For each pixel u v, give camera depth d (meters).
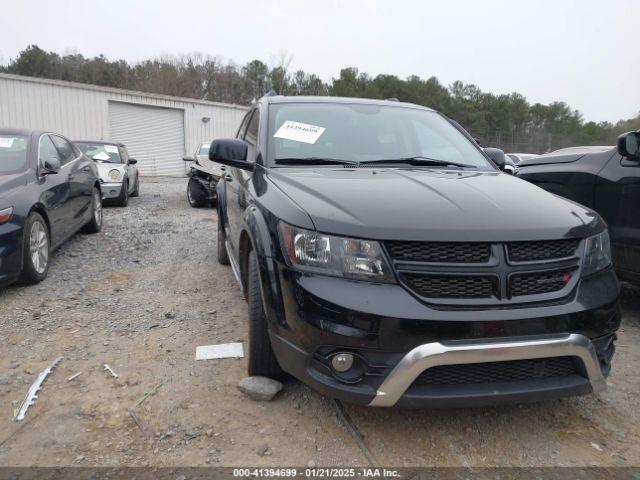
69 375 2.94
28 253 4.46
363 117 3.71
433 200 2.41
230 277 5.00
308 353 2.20
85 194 6.48
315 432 2.43
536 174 4.86
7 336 3.48
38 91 19.95
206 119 25.06
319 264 2.19
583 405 2.75
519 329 2.11
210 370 3.01
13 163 4.95
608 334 2.38
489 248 2.16
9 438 2.35
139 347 3.33
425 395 2.12
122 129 22.67
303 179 2.75
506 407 2.71
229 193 4.26
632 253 3.89
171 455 2.25
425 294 2.12
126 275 5.04
